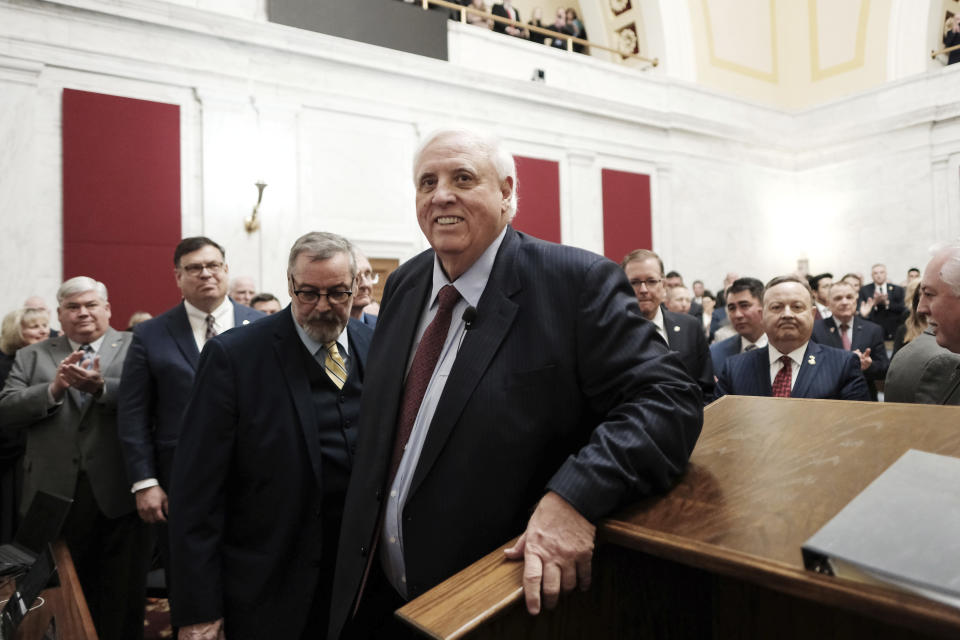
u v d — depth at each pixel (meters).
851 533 0.70
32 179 6.43
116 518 2.72
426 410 1.29
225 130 7.40
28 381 2.83
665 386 1.07
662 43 11.63
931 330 2.12
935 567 0.61
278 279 7.66
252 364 1.83
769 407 1.30
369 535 1.31
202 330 2.74
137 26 6.95
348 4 8.13
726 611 1.11
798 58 12.91
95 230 6.76
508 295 1.26
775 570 0.72
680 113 11.22
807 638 0.99
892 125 11.44
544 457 1.21
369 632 1.49
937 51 11.34
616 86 10.71
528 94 9.62
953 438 0.93
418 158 1.33
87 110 6.72
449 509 1.17
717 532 0.83
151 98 7.04
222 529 1.76
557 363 1.19
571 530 0.92
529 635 0.89
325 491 1.82
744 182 12.14
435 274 1.42
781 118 12.70
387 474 1.32
